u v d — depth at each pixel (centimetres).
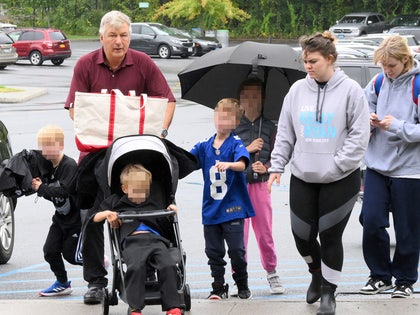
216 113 839
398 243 828
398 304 778
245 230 907
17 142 2214
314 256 774
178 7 6762
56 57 5316
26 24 7950
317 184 743
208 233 848
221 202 837
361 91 728
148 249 700
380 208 828
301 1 7531
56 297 933
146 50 5675
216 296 855
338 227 738
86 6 8206
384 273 845
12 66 5253
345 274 1039
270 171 759
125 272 722
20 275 1061
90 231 783
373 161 827
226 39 6488
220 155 841
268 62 884
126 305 821
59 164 866
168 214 716
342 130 728
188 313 762
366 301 789
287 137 757
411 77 813
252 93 891
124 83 816
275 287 934
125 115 753
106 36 793
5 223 1115
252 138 895
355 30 5991
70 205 865
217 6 6725
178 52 5622
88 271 800
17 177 862
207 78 956
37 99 3472
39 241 1256
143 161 745
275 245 1210
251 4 7650
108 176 725
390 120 795
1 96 3381
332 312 738
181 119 2775
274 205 1528
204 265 1091
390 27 5950
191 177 1831
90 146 749
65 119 2758
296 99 743
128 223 719
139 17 7906
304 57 727
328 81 731
